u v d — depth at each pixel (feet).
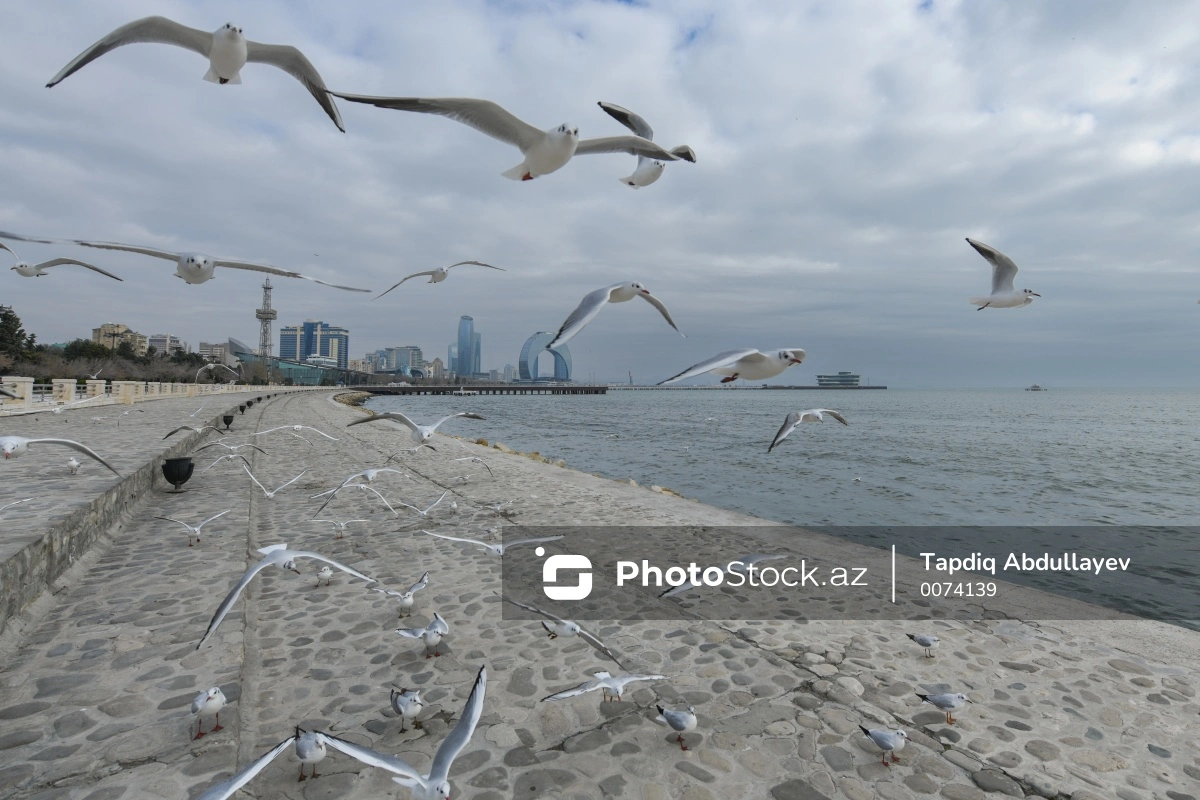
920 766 13.96
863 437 140.77
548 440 133.28
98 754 12.42
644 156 17.43
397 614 21.75
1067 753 14.58
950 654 19.92
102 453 41.91
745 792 12.94
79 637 17.72
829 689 17.42
